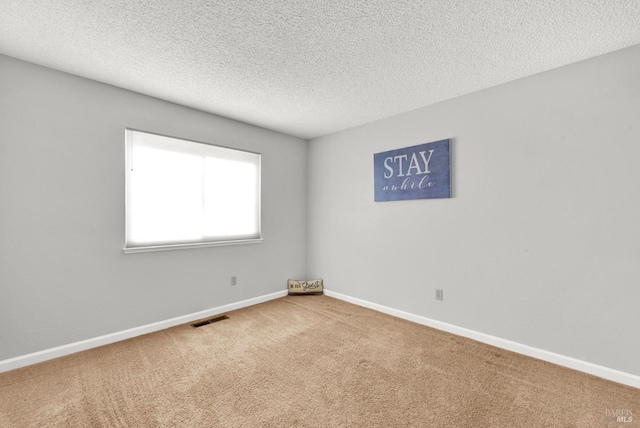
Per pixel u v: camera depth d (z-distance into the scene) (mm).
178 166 2824
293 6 1481
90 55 1957
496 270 2355
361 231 3410
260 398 1668
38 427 1437
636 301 1781
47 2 1442
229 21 1605
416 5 1463
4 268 1953
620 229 1832
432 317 2762
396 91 2492
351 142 3520
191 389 1751
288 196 3865
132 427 1434
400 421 1482
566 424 1457
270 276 3652
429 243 2781
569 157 2016
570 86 2012
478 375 1906
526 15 1527
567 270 2029
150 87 2439
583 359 1961
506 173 2301
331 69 2135
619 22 1563
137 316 2549
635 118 1781
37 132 2070
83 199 2268
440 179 2658
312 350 2266
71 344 2205
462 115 2553
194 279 2930
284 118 3191
